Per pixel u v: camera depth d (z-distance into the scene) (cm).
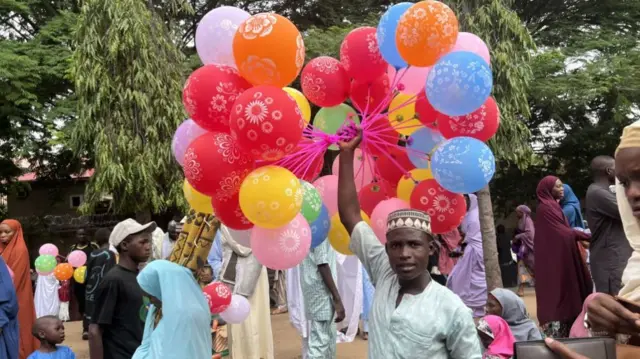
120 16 1118
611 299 191
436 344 254
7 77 1309
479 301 739
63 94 1512
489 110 320
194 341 318
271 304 1281
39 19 1578
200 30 312
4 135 1520
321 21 1647
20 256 716
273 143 269
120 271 415
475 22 923
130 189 1116
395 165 356
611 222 534
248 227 316
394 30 313
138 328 409
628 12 1677
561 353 190
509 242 1534
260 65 274
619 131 1642
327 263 569
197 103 292
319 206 320
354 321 769
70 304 1305
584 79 1397
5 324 546
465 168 301
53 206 2081
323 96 334
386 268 282
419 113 330
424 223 264
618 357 190
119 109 1126
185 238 347
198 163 290
